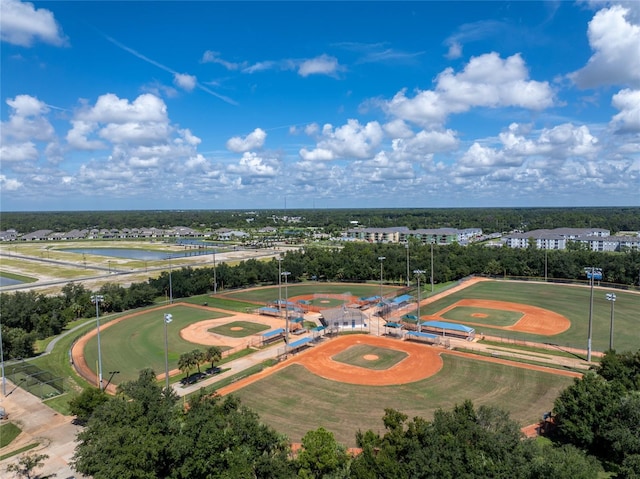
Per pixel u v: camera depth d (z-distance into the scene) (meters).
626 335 83.69
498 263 153.88
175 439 35.38
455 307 110.06
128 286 144.00
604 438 40.88
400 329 90.25
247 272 148.38
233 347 80.81
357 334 87.50
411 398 57.00
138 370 70.44
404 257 159.12
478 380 62.47
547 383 60.88
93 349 81.69
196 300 125.38
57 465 43.53
